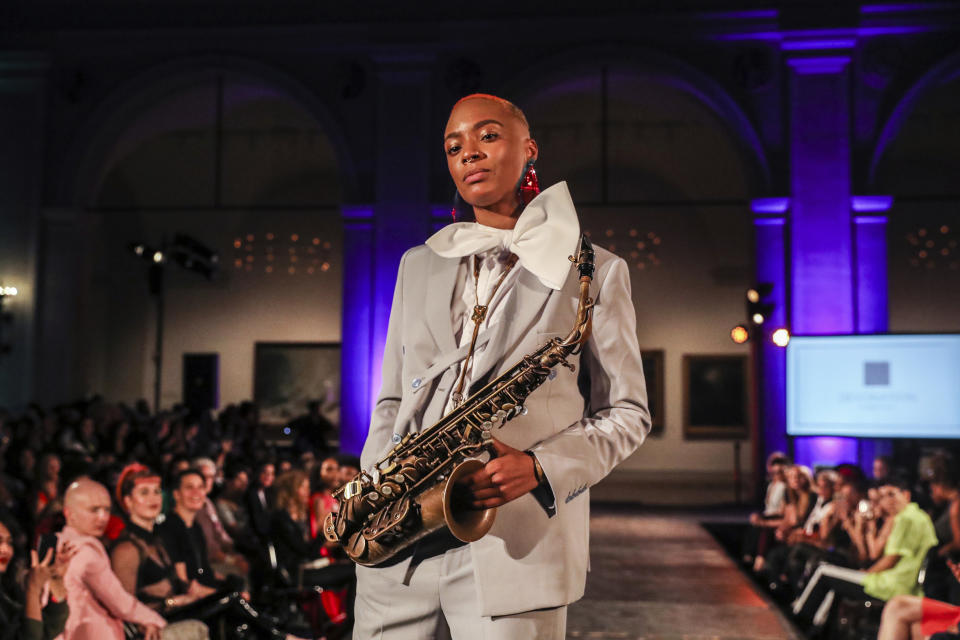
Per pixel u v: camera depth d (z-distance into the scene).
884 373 10.78
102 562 3.61
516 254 1.69
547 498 1.48
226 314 19.72
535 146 1.79
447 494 1.38
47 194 14.07
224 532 5.99
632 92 14.47
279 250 19.84
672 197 19.64
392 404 1.78
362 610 1.68
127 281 19.61
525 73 13.59
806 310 12.85
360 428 13.23
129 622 3.69
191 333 19.67
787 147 13.20
